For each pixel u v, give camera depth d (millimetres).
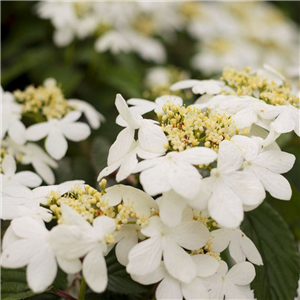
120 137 372
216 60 694
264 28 795
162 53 645
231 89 429
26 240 343
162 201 347
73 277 415
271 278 403
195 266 351
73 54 599
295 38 842
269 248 412
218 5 865
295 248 411
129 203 362
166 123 388
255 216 420
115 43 569
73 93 579
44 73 569
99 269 340
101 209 356
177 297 348
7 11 651
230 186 350
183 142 362
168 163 348
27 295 375
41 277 335
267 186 359
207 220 365
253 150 367
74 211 345
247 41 771
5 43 667
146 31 678
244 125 383
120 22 619
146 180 343
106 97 572
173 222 344
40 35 624
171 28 706
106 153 472
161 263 355
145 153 357
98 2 596
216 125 372
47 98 461
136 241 362
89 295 403
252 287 391
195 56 712
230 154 355
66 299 397
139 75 607
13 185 405
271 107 389
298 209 464
